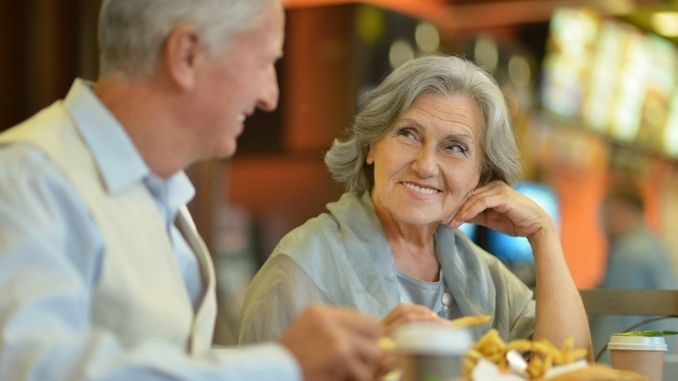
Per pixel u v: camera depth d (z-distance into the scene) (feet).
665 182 24.99
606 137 24.23
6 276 5.46
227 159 21.91
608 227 23.84
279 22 6.45
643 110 24.67
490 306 9.45
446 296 9.35
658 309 10.01
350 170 9.43
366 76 21.01
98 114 6.27
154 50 6.19
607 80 23.98
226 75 6.26
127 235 6.20
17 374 5.21
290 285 8.71
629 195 23.97
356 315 5.73
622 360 8.55
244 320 8.80
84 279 5.92
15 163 5.88
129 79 6.29
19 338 5.27
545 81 23.35
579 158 23.82
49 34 17.76
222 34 6.20
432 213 8.94
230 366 5.36
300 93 21.52
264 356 5.44
